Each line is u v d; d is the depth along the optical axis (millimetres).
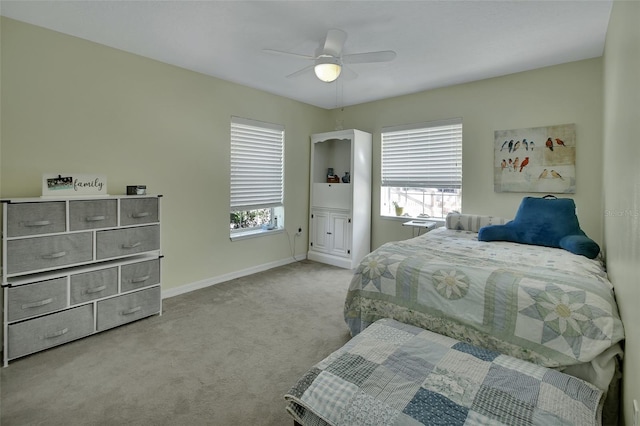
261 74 3791
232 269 4188
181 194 3623
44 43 2666
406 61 3379
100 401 1843
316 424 1329
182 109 3588
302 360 2287
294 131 4910
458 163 4223
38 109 2646
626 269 1423
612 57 2244
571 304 1637
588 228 3348
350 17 2512
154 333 2670
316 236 5133
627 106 1500
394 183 4805
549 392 1305
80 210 2533
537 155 3596
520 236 3059
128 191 3000
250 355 2346
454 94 4168
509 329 1765
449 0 2287
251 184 4395
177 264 3619
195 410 1782
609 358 1496
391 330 1846
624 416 1396
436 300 2039
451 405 1237
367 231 4941
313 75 3801
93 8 2387
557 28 2682
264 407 1812
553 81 3496
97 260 2637
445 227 4016
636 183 1227
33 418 1702
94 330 2604
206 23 2611
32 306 2285
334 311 3143
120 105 3113
